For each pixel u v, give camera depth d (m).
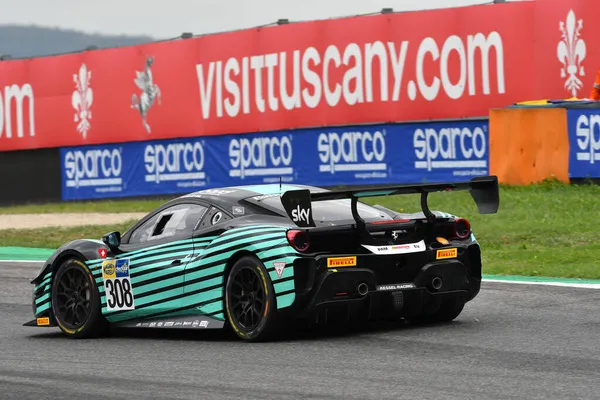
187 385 17.14
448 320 22.64
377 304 20.56
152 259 22.62
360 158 58.59
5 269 39.47
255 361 18.94
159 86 67.75
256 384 16.92
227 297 21.17
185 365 19.02
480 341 20.03
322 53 59.88
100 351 21.47
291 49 61.16
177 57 66.75
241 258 20.89
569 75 51.44
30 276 37.00
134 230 23.72
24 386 17.80
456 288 21.47
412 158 56.59
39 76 74.19
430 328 21.70
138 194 69.50
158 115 67.94
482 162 53.84
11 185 76.50
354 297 20.33
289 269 20.00
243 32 63.44
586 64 50.84
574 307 24.30
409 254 20.94
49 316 24.45
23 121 75.31
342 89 59.12
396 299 20.73
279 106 61.97
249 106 63.38
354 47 58.50
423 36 55.84
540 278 30.38
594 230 39.28
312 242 20.31
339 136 59.44
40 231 53.22
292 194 20.27
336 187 59.75
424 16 55.78
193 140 66.38
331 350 19.62
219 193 22.73
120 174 70.38
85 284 23.92
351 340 20.59
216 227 21.77
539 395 15.23
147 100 68.50
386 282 20.75
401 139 56.94
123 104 69.75
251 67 63.12
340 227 20.53
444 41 55.06
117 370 18.94
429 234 21.50
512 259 35.03
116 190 70.62
